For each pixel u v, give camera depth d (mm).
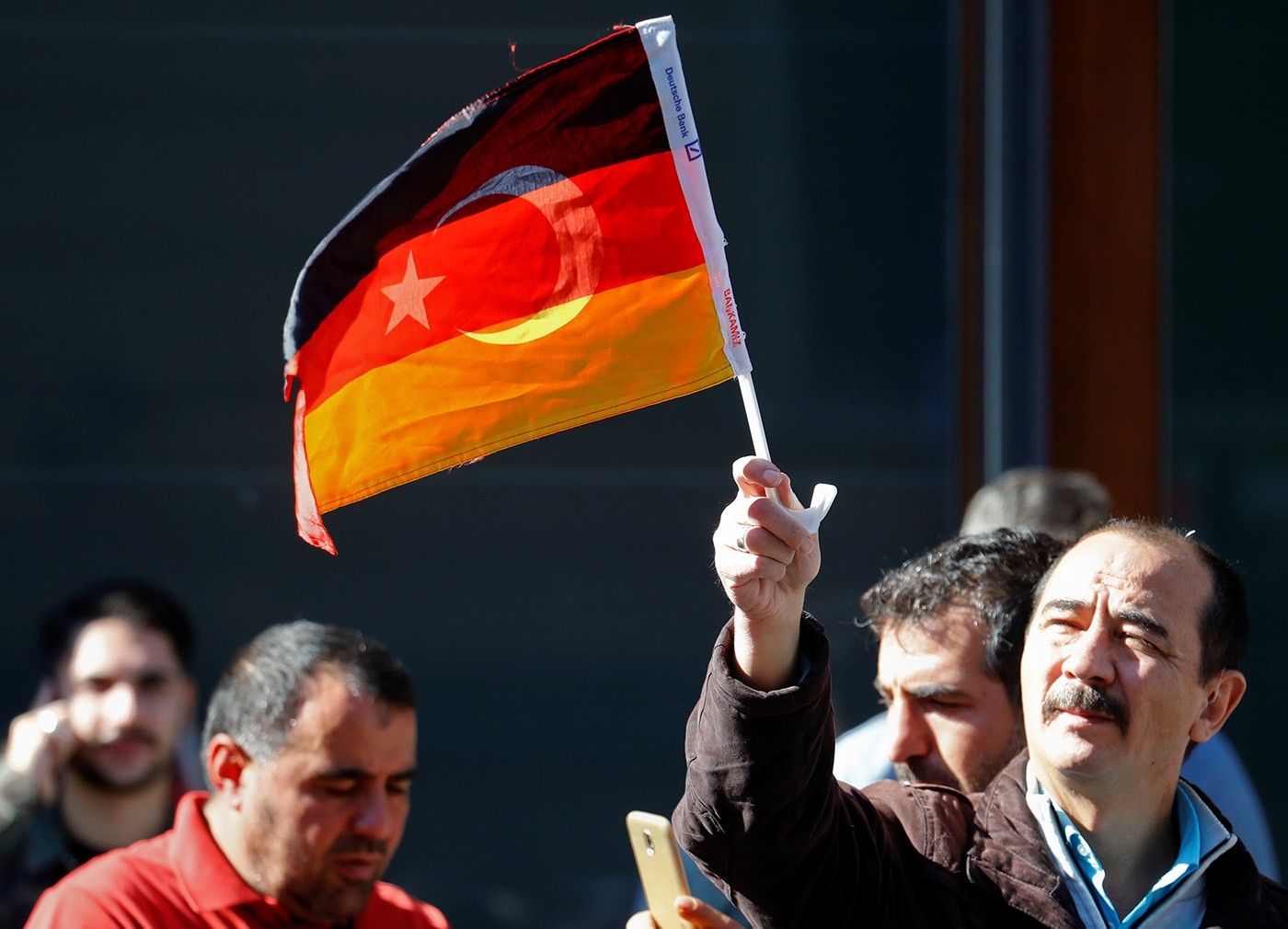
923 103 17391
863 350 17406
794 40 17375
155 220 17234
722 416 17312
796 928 7398
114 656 12453
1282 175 17406
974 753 8703
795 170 17391
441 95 17266
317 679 9297
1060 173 17375
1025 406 17328
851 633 17188
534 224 8234
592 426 17281
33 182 17203
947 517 17312
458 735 17094
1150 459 17375
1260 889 7789
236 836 9352
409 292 8195
